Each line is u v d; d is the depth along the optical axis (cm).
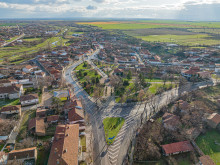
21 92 14288
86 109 12462
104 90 15612
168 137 9612
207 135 9850
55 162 6762
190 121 10788
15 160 7325
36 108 12181
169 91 15588
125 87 16375
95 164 7819
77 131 8962
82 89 15800
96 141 9275
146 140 9319
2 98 13412
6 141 8806
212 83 17325
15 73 18612
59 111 11681
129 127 10588
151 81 18125
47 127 10044
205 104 12812
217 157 8412
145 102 13612
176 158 8275
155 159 8206
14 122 9944
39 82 15825
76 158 7212
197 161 8081
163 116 11250
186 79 18300
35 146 8631
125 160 8100
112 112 12181
